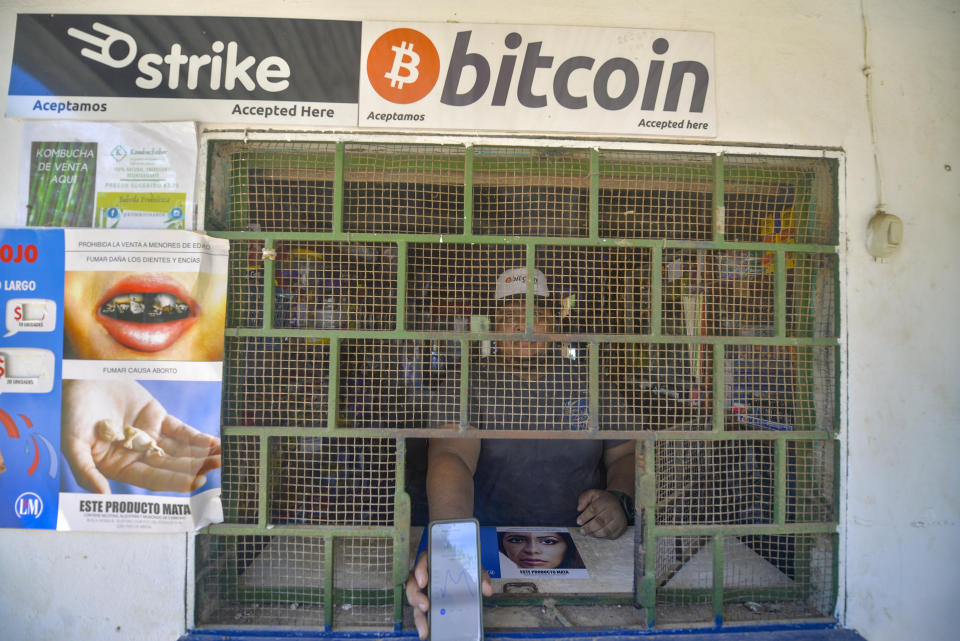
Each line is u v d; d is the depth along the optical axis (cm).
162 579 166
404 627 164
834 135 180
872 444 177
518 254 196
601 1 176
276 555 191
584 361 198
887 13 184
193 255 164
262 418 170
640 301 189
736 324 185
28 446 165
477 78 173
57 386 164
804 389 183
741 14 180
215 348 165
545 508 226
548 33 174
